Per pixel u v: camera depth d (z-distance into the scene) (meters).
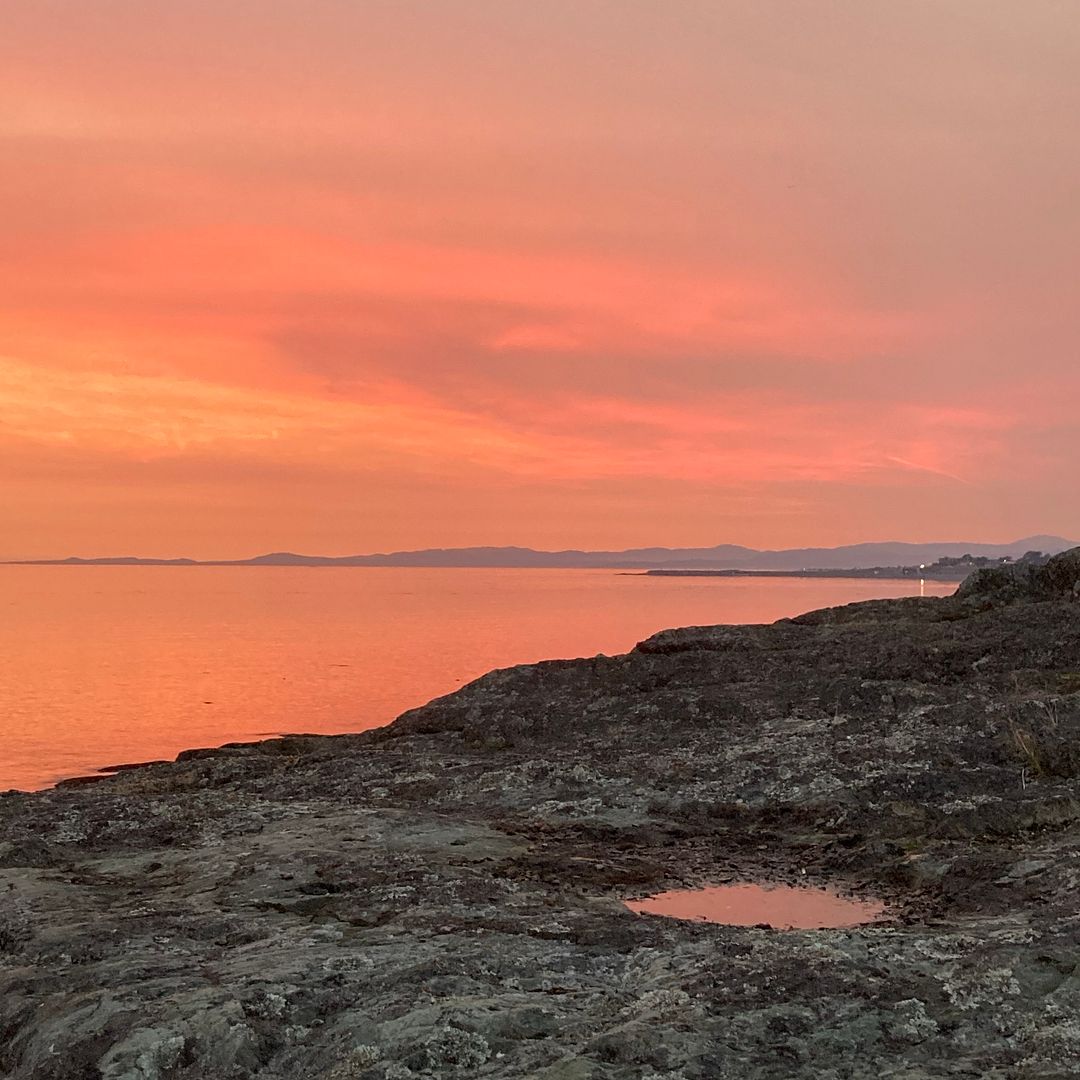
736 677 25.12
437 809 18.83
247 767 23.67
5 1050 8.81
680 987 8.41
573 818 17.77
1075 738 18.03
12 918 12.16
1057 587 28.56
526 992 8.85
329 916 12.05
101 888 13.84
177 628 121.75
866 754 19.08
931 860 14.34
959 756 18.50
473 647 92.19
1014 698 20.80
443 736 24.98
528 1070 7.11
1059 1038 7.25
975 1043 7.36
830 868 15.00
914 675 23.83
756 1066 7.07
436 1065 7.32
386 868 13.79
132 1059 7.98
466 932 10.84
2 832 17.64
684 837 16.70
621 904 12.81
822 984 8.27
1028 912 11.62
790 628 28.62
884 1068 7.02
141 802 19.69
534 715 24.81
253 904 12.50
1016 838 15.40
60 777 35.69
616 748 22.00
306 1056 7.86
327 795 20.45
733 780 18.97
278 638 104.69
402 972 9.18
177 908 12.39
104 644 97.69
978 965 8.70
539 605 180.00
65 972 10.05
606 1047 7.34
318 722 48.94
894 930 10.55
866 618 29.83
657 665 26.36
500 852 15.48
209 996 8.79
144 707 54.25
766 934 10.30
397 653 86.69
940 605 29.73
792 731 21.41
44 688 62.84
